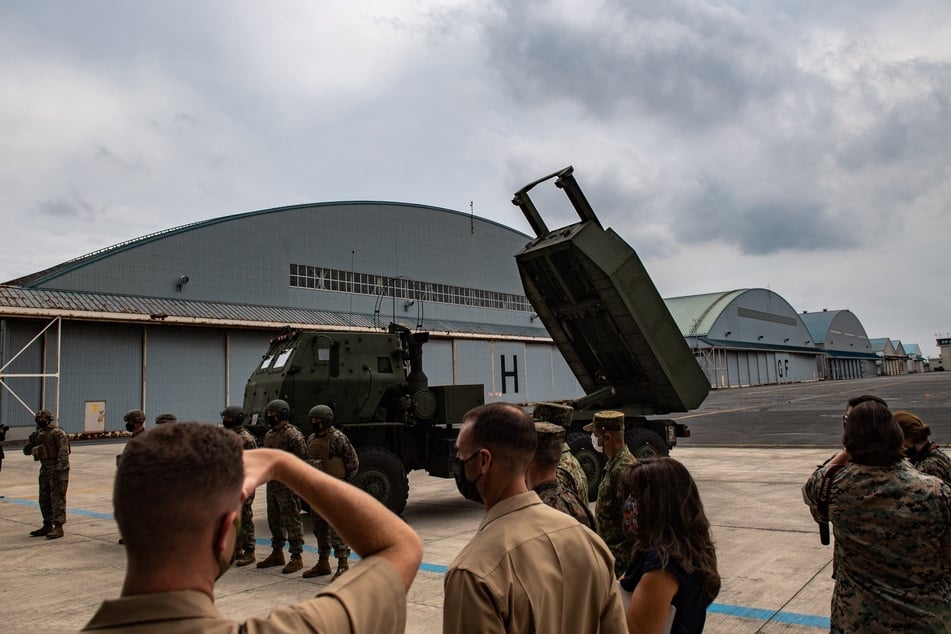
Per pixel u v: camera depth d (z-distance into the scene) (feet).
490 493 6.75
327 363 29.48
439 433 32.09
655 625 7.18
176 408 92.22
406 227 131.54
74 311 81.20
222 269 102.58
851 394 133.80
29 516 33.17
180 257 98.27
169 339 92.73
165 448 3.34
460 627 5.79
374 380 30.17
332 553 24.14
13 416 79.46
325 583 20.01
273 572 21.38
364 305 122.01
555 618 5.90
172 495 3.23
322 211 117.19
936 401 99.19
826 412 89.35
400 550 4.26
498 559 6.01
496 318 148.77
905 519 8.29
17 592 19.63
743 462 44.83
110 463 56.59
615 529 11.78
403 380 31.32
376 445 29.30
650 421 37.73
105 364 86.63
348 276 120.37
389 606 3.92
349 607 3.72
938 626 8.13
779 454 48.67
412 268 131.85
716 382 213.66
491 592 5.77
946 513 8.27
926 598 8.24
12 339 80.23
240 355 99.66
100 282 90.33
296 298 111.55
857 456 8.77
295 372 28.60
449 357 128.77
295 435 22.33
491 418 6.81
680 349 36.14
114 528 29.68
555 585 5.99
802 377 286.66
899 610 8.23
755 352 246.47
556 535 6.31
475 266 145.38
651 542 7.51
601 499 11.98
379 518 4.35
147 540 3.24
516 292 155.12
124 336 88.58
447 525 27.66
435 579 19.67
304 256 113.70
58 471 27.76
